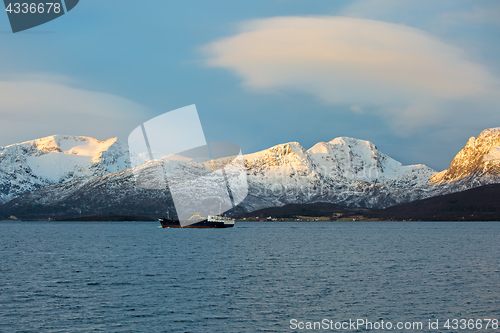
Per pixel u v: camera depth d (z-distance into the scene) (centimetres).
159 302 6062
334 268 9394
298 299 6316
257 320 5319
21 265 9544
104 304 5925
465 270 9238
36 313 5456
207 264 9888
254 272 8700
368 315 5575
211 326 5069
